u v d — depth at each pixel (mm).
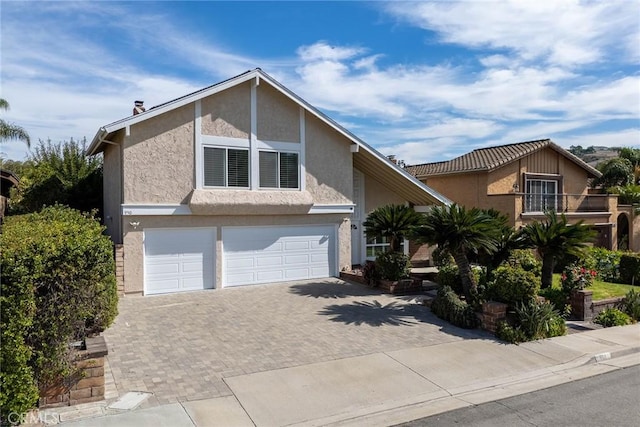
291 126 16422
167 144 14438
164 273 14641
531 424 6547
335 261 17688
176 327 10789
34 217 11781
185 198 14711
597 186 35312
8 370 6020
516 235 13438
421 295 14688
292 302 13469
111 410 6559
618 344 10383
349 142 17547
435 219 12320
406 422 6594
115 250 13930
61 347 6523
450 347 9812
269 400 7082
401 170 18125
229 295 14414
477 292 12422
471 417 6770
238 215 15625
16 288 6043
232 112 15375
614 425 6516
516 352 9672
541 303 11203
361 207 20500
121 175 14375
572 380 8367
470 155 28672
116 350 9141
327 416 6676
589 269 14789
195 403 6883
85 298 6879
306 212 16625
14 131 27781
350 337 10242
